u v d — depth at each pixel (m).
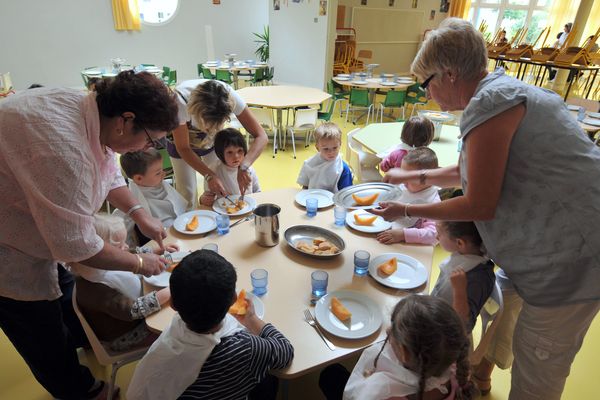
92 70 6.37
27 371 1.76
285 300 1.24
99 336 1.36
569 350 1.20
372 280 1.34
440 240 1.39
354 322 1.14
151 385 0.94
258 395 1.28
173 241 1.57
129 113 1.02
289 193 2.07
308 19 7.18
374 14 8.71
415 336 0.83
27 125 0.94
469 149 1.07
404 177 1.66
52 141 0.94
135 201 1.55
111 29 7.49
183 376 0.92
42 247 1.14
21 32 6.75
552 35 10.03
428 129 2.44
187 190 2.71
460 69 1.10
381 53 9.28
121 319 1.29
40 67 7.07
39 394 1.65
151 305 1.19
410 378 0.87
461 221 1.22
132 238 2.01
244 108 2.21
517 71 8.41
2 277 1.15
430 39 1.13
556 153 1.01
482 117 1.02
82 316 1.25
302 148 4.96
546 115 1.02
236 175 2.20
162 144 2.75
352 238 1.61
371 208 1.47
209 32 8.43
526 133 1.03
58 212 0.97
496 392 1.72
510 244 1.15
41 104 0.97
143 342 1.40
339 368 1.41
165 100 1.06
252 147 2.18
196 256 0.94
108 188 1.31
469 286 1.22
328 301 1.21
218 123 1.82
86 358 1.83
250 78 7.82
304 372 1.00
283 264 1.42
